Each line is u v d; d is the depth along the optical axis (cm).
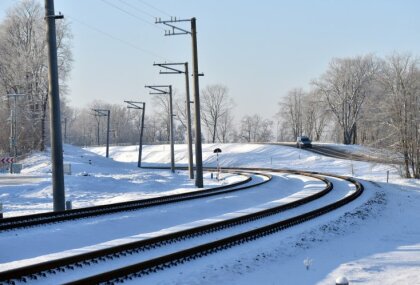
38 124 7950
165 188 3981
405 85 5488
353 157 8050
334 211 2344
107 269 1141
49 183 3719
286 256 1403
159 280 1045
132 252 1305
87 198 3125
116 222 1831
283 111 14588
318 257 1435
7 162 5847
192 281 1058
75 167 5678
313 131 13938
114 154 13025
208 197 2867
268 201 3070
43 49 7894
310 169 7306
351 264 1342
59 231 1588
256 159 8950
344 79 11331
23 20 8000
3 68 8031
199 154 3959
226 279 1116
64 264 1106
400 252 1554
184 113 14562
